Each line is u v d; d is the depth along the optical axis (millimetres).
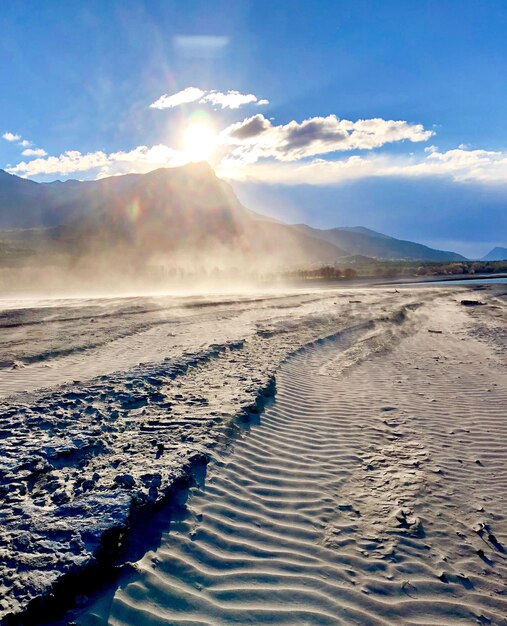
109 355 11102
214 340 13117
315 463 5828
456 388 9562
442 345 14891
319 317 19156
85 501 3965
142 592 3266
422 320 20828
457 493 5199
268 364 10477
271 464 5680
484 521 4660
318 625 3164
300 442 6480
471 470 5785
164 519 4156
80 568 3115
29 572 3041
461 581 3785
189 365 9695
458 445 6555
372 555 4012
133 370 9008
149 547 3775
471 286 43594
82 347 11836
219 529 4184
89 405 6863
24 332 13727
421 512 4750
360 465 5852
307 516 4566
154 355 11023
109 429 6027
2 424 5945
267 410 7562
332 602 3410
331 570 3779
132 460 5090
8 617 2697
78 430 5828
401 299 29281
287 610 3283
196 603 3252
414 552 4090
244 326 16328
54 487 4344
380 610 3383
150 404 7199
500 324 19641
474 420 7590
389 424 7359
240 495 4828
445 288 41094
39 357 10594
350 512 4719
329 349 13406
